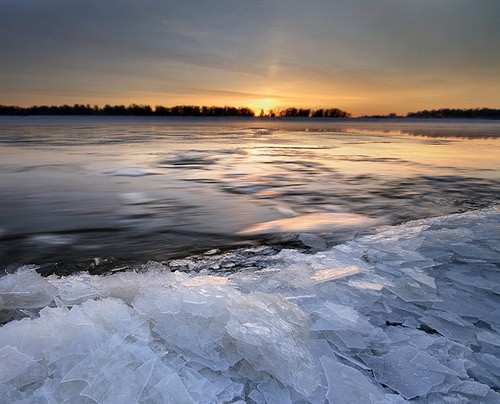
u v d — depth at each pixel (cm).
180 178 987
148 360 135
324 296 217
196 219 552
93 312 162
